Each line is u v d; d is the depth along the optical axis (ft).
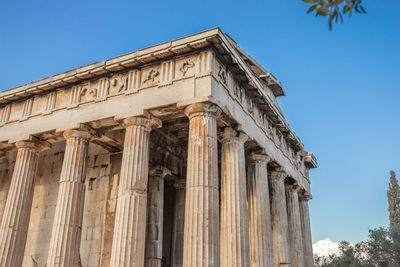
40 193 95.81
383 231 168.04
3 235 77.25
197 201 60.44
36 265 88.38
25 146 83.76
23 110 87.51
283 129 100.63
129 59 73.87
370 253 171.12
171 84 69.62
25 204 80.89
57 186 94.73
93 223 85.76
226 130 74.95
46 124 81.92
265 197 83.61
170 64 71.51
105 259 80.94
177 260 95.45
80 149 77.25
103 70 76.95
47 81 83.41
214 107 66.23
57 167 96.78
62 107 81.15
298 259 102.58
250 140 80.18
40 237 90.94
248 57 93.45
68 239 70.74
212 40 67.00
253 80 80.89
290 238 104.94
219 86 69.00
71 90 82.07
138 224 64.39
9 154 106.63
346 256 194.80
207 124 64.90
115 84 76.54
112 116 73.51
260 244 79.51
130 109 71.97
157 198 89.81
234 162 72.90
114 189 86.53
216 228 60.03
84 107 78.02
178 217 98.63
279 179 97.86
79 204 74.43
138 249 62.95
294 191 110.11
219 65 71.00
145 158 69.72
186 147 103.86
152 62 73.87
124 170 68.08
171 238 102.32
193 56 70.03
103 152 91.91
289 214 107.04
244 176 73.51
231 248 67.00
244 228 68.74
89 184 90.22
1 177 104.78
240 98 77.71
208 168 62.49
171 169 97.30
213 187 61.93
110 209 85.15
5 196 102.01
